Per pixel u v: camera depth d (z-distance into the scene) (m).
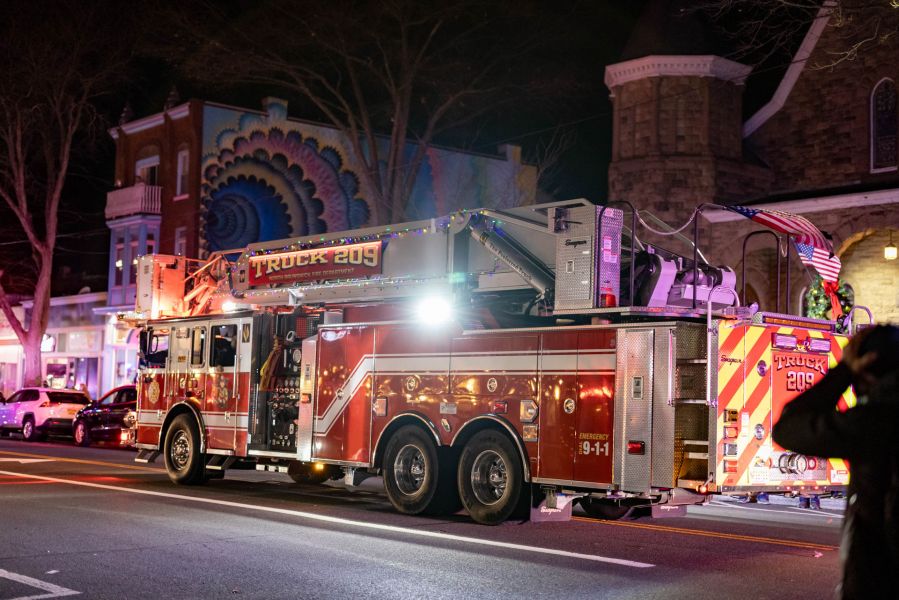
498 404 10.72
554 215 10.80
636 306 10.38
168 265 16.66
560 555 8.80
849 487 3.32
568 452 10.05
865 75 24.33
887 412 3.03
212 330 14.61
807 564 8.56
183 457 14.84
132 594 7.06
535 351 10.47
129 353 41.00
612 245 10.61
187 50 30.11
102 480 15.12
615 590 7.31
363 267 13.63
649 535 10.23
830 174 25.08
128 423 16.31
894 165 23.78
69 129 36.44
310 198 37.50
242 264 15.68
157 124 38.09
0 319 49.97
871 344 3.13
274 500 12.90
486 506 10.73
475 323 11.23
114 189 41.84
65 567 8.02
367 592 7.16
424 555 8.70
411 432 11.57
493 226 12.01
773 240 24.39
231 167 36.47
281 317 13.75
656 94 26.25
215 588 7.28
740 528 11.09
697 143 25.98
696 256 11.09
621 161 26.61
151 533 9.76
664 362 9.49
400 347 11.86
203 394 14.63
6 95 34.84
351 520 10.95
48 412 28.22
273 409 13.67
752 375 9.74
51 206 36.75
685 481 9.39
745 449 9.59
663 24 26.38
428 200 38.66
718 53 26.09
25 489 13.58
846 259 23.55
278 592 7.15
